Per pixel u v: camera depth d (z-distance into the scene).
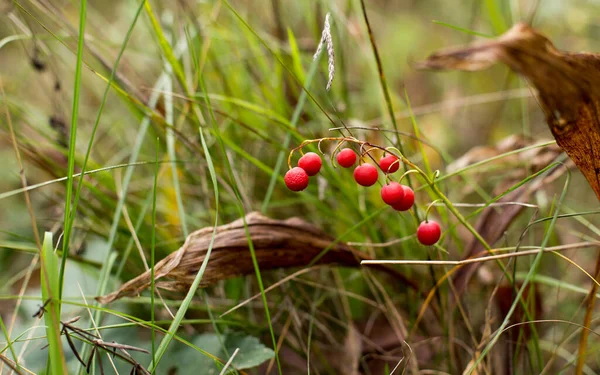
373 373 0.43
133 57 0.63
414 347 0.42
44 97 0.62
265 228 0.38
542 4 0.63
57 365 0.30
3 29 0.66
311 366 0.43
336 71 0.49
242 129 0.48
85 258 0.45
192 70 0.51
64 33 0.49
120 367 0.38
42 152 0.47
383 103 0.48
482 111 0.66
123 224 0.45
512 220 0.40
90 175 0.45
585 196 0.54
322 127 0.48
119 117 0.58
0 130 0.47
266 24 0.58
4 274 0.51
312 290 0.45
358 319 0.46
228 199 0.46
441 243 0.40
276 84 0.50
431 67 0.31
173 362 0.38
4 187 0.59
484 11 0.68
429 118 0.65
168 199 0.49
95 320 0.37
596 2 0.63
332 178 0.42
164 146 0.48
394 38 0.76
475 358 0.38
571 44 0.68
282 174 0.48
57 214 0.47
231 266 0.37
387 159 0.33
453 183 0.49
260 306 0.44
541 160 0.42
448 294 0.41
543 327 0.44
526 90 0.51
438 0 0.82
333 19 0.47
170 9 0.55
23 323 0.44
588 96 0.30
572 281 0.47
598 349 0.42
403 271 0.44
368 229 0.43
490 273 0.43
